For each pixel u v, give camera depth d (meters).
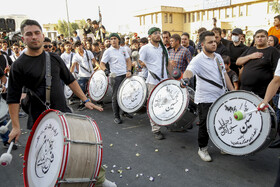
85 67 6.58
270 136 2.72
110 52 5.26
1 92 4.19
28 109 2.58
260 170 3.14
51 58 2.52
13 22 17.45
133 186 2.95
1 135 4.07
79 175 1.98
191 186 2.88
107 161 3.62
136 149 3.96
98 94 6.11
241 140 2.85
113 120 5.52
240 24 30.17
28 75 2.37
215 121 3.14
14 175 3.36
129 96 4.92
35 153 2.19
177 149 3.87
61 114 2.08
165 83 4.00
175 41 5.11
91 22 12.98
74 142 1.94
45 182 1.94
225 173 3.11
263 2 28.31
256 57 3.80
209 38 3.18
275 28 5.87
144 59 4.33
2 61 5.52
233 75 4.53
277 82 2.43
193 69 3.28
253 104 2.78
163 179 3.06
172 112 3.71
